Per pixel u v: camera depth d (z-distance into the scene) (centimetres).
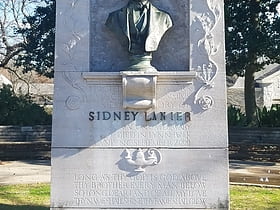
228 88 2325
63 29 414
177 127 404
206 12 415
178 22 422
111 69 419
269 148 1084
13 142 1166
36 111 1277
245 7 1107
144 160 402
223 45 411
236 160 1100
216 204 398
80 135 405
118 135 405
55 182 400
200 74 409
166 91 407
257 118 1265
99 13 424
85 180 401
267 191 646
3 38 1530
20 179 750
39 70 1259
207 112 405
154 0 426
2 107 1253
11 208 506
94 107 407
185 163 402
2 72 2444
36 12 1243
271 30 1089
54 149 403
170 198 400
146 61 409
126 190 400
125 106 402
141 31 410
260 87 2311
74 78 409
